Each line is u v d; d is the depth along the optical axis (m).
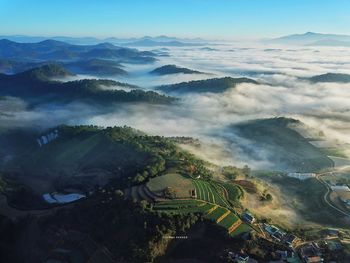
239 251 191.88
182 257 195.12
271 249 196.38
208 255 193.75
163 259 194.38
